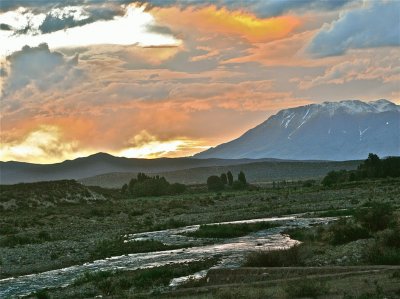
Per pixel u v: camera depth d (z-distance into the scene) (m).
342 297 24.05
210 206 122.31
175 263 45.06
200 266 42.72
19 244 64.94
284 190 162.88
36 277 44.50
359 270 31.78
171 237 67.50
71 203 130.62
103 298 32.62
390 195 106.94
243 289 28.33
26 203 119.06
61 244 63.56
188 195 178.00
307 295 25.14
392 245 38.12
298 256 38.56
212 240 62.75
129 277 39.22
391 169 166.00
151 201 143.75
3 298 36.53
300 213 94.69
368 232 44.44
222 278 35.06
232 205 121.75
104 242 63.12
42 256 55.38
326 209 96.50
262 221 78.06
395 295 23.33
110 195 156.88
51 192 130.88
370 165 173.12
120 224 90.06
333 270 32.50
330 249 41.31
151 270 41.03
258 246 53.47
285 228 69.06
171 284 36.53
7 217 97.50
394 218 45.75
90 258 53.56
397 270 29.19
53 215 100.94
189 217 98.50
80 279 40.41
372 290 24.67
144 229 81.31
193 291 31.11
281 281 30.16
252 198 136.12
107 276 40.75
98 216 102.44
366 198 107.62
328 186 149.62
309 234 55.19
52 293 36.62
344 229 44.72
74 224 88.50
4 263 52.09
